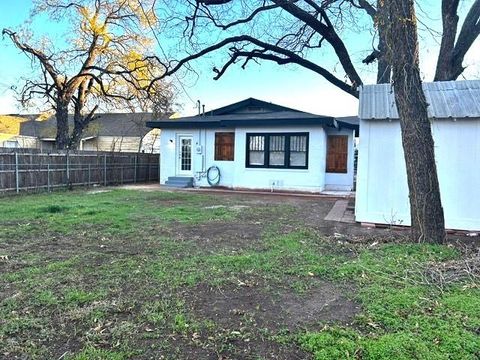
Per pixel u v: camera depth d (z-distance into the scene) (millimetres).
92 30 17891
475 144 6398
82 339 2488
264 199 11406
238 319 2816
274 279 3723
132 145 30797
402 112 5238
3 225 6348
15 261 4250
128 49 18812
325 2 9828
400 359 2227
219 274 3840
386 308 2971
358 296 3254
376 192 6844
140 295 3262
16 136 29328
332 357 2271
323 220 7449
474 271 3812
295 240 5453
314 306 3072
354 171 15289
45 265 4117
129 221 6824
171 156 15922
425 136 5145
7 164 11078
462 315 2812
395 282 3578
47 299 3139
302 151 13602
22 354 2303
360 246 5078
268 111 16469
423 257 4371
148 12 9672
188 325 2693
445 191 6551
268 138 13992
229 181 14891
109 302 3096
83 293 3270
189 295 3279
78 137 20203
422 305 3020
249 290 3424
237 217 7613
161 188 14453
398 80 5215
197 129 15312
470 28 10297
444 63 10469
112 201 9836
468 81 7281
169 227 6355
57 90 18688
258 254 4621
